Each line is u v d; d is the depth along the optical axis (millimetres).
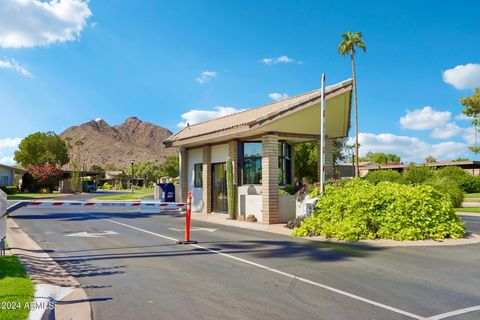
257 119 16312
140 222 17453
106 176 93500
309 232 13047
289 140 19562
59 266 8414
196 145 22781
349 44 44625
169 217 20156
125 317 5332
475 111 38719
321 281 7199
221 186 20906
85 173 88875
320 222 13016
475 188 44344
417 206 12180
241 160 19141
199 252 10141
